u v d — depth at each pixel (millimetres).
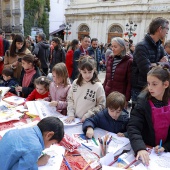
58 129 1255
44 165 1313
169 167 1345
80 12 21516
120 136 1741
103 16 19844
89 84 2119
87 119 1918
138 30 17828
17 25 19188
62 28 22797
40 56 4793
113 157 1409
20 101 2570
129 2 18234
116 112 1809
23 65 2893
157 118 1539
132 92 2656
